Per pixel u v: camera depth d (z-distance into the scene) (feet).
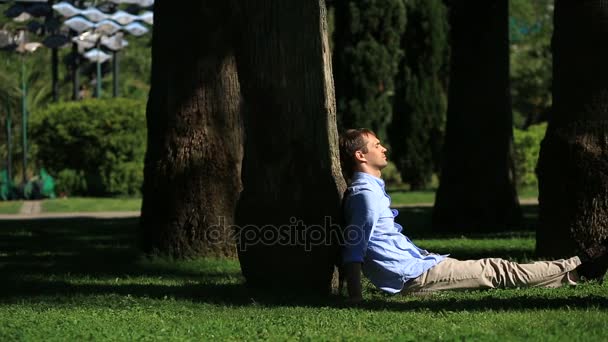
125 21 142.61
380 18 152.25
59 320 38.24
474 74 88.74
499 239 78.02
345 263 40.40
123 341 33.35
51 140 145.18
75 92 156.35
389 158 159.74
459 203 88.69
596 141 51.75
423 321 35.29
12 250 75.10
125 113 144.77
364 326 34.81
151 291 47.83
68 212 123.54
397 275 40.96
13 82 181.78
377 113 154.30
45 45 143.43
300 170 42.91
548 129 54.03
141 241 66.39
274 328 34.91
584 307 38.01
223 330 34.73
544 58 246.68
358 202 40.32
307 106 42.78
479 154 88.48
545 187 53.36
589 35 52.37
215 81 64.18
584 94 52.29
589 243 51.60
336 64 154.51
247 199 43.80
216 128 63.98
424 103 156.87
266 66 42.80
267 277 43.73
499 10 88.74
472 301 39.81
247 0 42.91
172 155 64.28
